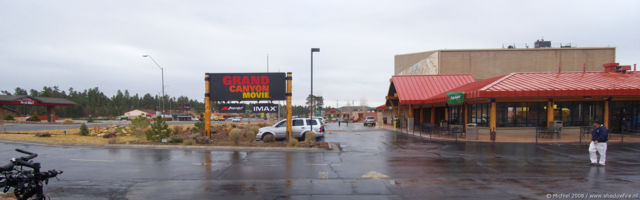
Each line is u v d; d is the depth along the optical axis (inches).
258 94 737.6
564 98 850.1
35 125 1439.5
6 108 1930.4
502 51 1774.1
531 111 853.2
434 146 653.3
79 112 3951.8
